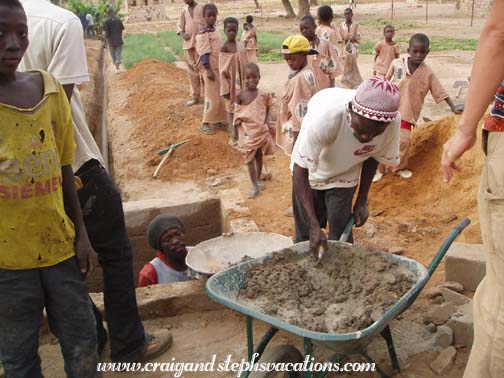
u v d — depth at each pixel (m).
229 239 4.98
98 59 22.69
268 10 44.38
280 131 6.97
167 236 5.22
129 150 9.77
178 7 52.59
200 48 9.41
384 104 3.32
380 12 37.97
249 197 7.43
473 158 6.47
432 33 25.69
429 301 4.43
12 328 2.99
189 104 11.53
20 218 2.82
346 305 3.35
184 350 4.20
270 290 3.49
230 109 9.16
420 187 6.80
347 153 3.86
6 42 2.62
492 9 2.32
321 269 3.66
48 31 3.35
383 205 6.67
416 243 5.74
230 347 4.21
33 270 2.95
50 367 4.09
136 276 6.58
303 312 3.31
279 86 14.60
